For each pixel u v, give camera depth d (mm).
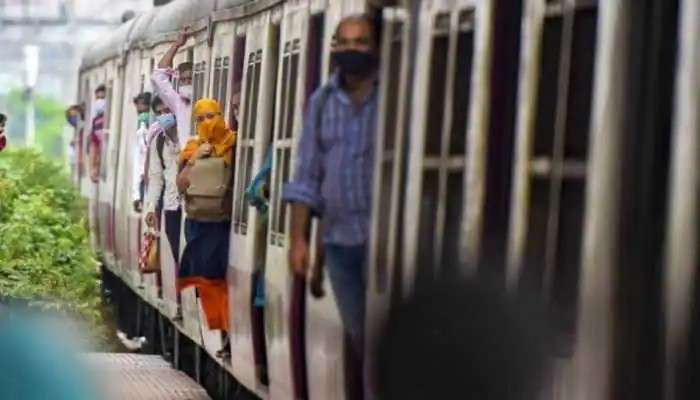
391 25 11992
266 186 17141
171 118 25016
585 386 9258
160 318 28500
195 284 20203
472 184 10492
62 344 8469
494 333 10117
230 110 20234
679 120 8531
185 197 20047
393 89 11867
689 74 8461
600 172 9172
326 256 12852
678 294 8477
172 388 23422
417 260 11125
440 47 11086
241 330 18672
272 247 16188
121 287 35438
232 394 21344
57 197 38938
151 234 26922
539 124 9820
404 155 11547
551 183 9656
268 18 17562
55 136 94688
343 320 12781
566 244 9477
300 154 13094
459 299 10516
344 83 12672
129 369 25266
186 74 24719
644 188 8828
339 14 13461
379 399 11695
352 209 12500
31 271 25875
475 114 10508
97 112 40812
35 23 76812
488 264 10258
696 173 8359
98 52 43031
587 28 9414
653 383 8703
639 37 8945
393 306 11453
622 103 9031
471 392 10297
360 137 12469
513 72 10141
